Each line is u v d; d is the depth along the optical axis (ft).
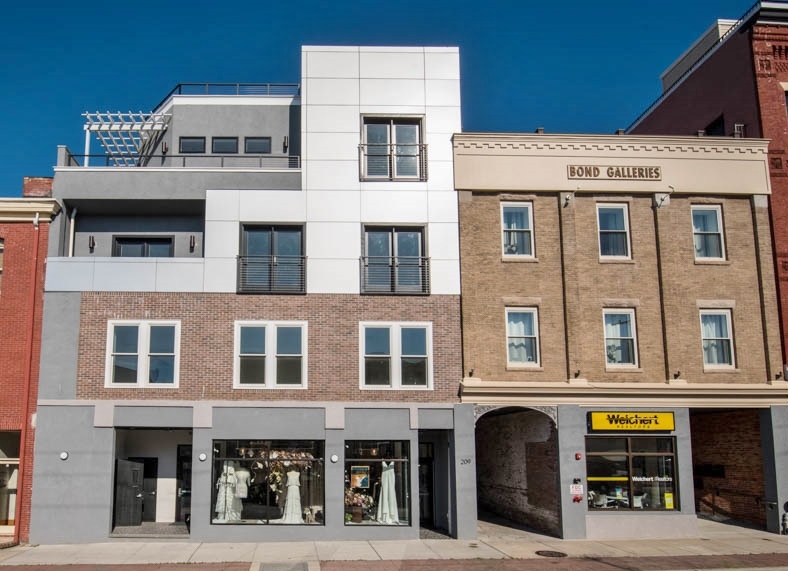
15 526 65.21
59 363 68.13
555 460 70.44
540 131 76.79
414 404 69.56
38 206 70.28
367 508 68.18
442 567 55.16
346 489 68.28
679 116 98.12
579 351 71.92
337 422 68.69
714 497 82.94
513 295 72.54
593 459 70.90
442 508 74.02
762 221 76.33
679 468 71.20
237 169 73.46
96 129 84.38
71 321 68.90
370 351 70.69
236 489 67.46
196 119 84.53
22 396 67.51
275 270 71.20
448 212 73.31
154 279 70.08
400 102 75.15
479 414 70.13
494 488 86.89
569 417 70.38
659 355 73.15
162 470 75.77
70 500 65.92
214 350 69.26
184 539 66.28
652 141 76.02
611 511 69.72
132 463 72.08
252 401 68.54
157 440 76.18
